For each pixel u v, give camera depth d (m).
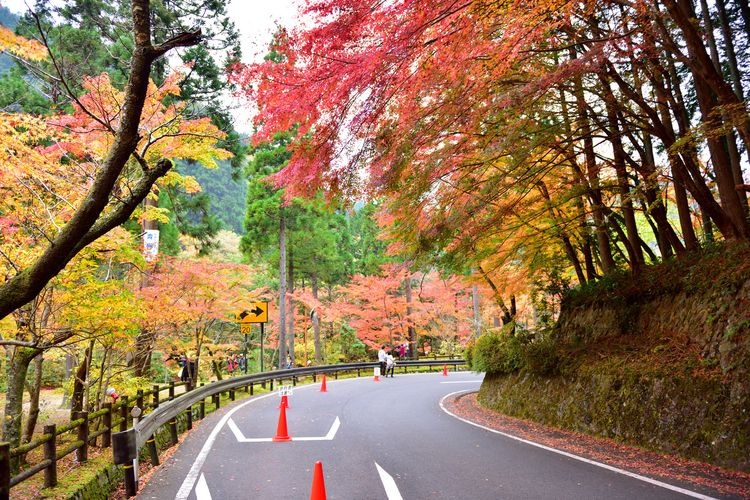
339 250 42.59
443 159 8.23
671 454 7.82
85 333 8.88
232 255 43.44
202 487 6.50
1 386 18.47
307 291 35.97
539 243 13.49
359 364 30.17
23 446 5.22
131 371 13.15
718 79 6.96
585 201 12.79
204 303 17.08
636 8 6.75
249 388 20.42
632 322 11.50
